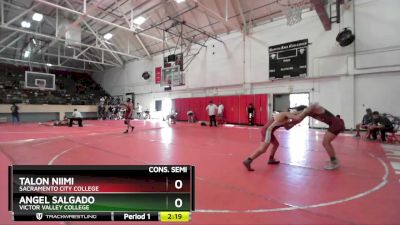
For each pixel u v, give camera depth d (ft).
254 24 48.88
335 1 37.81
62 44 69.41
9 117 64.90
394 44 33.12
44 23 58.54
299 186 10.84
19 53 76.07
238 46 51.52
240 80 51.34
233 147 21.18
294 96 44.57
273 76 45.62
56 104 71.46
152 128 41.60
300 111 14.33
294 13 38.63
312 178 12.07
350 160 16.21
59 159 16.14
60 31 54.44
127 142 24.29
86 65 91.81
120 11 47.50
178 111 64.39
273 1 42.86
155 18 55.67
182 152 18.74
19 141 25.20
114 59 83.05
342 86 37.70
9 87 75.82
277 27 45.19
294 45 42.80
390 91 33.71
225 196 9.62
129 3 48.91
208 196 9.61
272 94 46.91
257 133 33.19
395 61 32.96
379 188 10.59
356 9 36.24
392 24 33.27
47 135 30.86
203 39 58.23
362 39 35.76
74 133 33.42
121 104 78.54
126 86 82.38
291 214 8.00
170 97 67.72
